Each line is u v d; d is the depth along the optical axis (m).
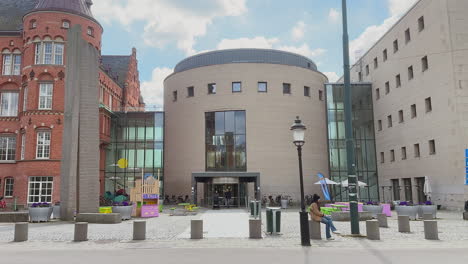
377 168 42.53
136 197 25.95
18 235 13.88
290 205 37.88
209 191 39.12
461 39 28.91
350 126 14.95
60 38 34.53
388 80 39.81
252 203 25.28
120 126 44.50
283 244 12.82
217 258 10.31
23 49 36.38
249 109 40.72
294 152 40.75
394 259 9.97
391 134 39.03
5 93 37.06
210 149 40.94
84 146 23.19
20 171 33.47
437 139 30.41
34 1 41.97
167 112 44.81
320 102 43.88
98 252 11.48
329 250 11.57
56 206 23.62
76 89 23.12
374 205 23.06
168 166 43.31
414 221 20.69
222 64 41.75
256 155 39.94
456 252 11.03
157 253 11.22
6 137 36.38
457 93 28.27
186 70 43.34
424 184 30.95
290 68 42.16
